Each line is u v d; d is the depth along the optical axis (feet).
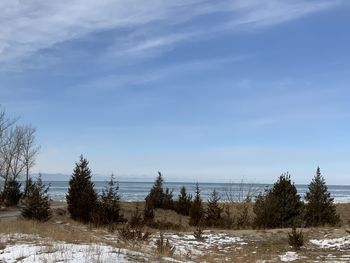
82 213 99.86
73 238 55.26
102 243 51.57
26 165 166.61
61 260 38.83
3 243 49.39
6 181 147.43
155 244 62.39
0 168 161.99
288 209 101.19
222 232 88.48
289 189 102.99
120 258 40.45
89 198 100.53
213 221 109.70
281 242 77.77
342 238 77.87
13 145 163.43
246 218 110.83
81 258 39.50
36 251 43.60
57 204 137.90
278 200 101.76
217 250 69.87
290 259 62.03
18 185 142.31
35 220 85.25
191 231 92.32
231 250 70.64
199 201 117.50
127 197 280.72
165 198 142.51
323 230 85.71
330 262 58.34
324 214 102.22
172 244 71.36
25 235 56.39
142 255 43.65
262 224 101.24
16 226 67.82
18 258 41.06
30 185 141.59
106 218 92.99
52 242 49.83
